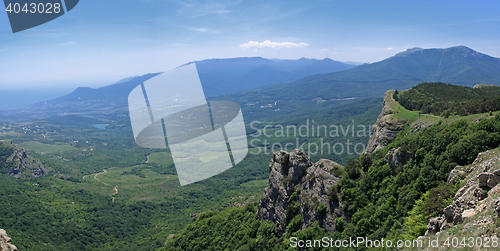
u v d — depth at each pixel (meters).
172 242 92.12
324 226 57.81
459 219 32.62
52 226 165.12
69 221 176.50
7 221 156.62
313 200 61.56
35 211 180.38
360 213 54.62
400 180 57.72
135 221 190.75
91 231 170.62
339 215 57.22
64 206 197.75
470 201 33.09
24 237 143.62
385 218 52.06
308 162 67.81
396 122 111.56
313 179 63.75
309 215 60.62
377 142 117.12
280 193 68.94
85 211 196.75
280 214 67.25
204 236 85.12
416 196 52.38
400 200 53.81
